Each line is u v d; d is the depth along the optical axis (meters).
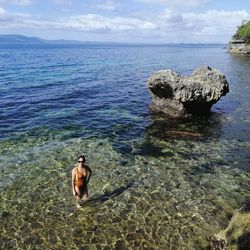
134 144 24.98
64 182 18.91
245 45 143.25
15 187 18.20
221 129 28.88
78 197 16.83
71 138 25.92
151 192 17.91
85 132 27.45
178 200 17.14
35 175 19.62
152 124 30.00
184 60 113.00
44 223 15.14
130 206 16.55
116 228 14.81
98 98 40.62
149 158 22.45
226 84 33.25
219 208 16.44
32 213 15.88
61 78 56.47
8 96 40.09
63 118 31.33
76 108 35.34
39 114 32.56
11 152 22.86
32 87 46.50
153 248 13.56
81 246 13.68
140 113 33.72
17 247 13.58
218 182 19.14
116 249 13.50
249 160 22.33
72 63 90.25
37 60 100.62
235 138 26.62
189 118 31.94
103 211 16.11
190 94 30.94
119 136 26.73
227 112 34.69
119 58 120.19
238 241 12.38
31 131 27.31
